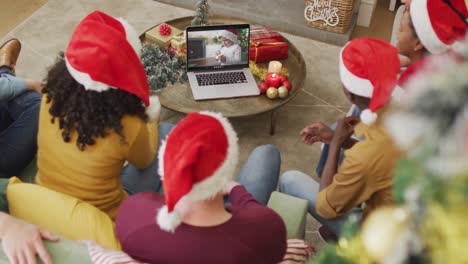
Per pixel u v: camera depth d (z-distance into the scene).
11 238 1.10
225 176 1.03
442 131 0.36
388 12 3.85
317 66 3.30
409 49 1.75
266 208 1.17
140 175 1.80
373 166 1.44
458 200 0.36
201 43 2.59
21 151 1.79
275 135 2.77
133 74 1.38
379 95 1.39
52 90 1.42
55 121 1.44
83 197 1.48
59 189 1.50
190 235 1.05
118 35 1.35
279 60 2.80
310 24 3.53
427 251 0.39
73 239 1.25
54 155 1.47
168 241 1.06
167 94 2.54
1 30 3.40
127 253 1.12
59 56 1.51
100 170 1.45
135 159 1.54
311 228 2.31
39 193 1.30
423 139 0.37
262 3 3.74
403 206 0.41
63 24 3.50
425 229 0.39
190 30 2.55
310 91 3.08
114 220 1.55
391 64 1.43
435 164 0.36
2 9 3.57
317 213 1.70
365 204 1.64
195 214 1.06
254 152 1.87
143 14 3.67
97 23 1.35
